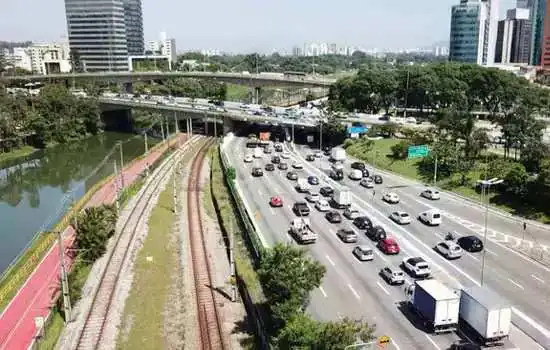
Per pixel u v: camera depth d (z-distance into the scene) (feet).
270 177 403.95
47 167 530.68
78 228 242.17
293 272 163.94
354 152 469.98
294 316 155.94
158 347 173.58
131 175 415.85
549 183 276.41
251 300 193.36
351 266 225.76
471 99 571.28
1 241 304.71
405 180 379.14
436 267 224.74
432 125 478.18
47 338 172.86
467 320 171.22
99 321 186.09
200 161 475.31
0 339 175.32
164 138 618.03
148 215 304.50
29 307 196.95
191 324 188.75
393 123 495.82
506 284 207.92
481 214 296.10
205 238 275.39
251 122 640.99
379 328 174.40
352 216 290.76
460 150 366.22
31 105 632.38
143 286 215.51
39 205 391.24
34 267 233.76
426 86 558.97
